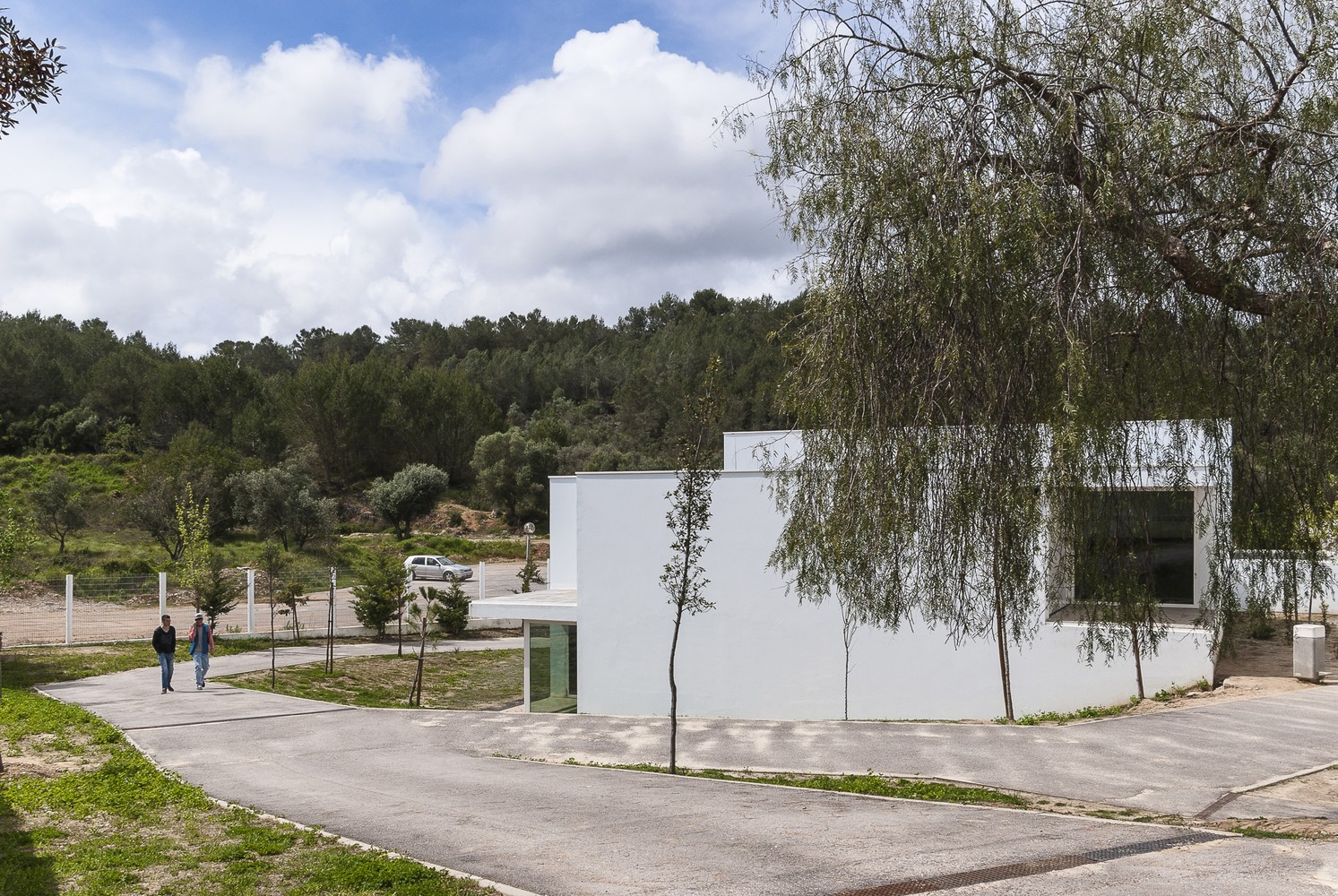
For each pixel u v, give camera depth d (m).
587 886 6.87
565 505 25.16
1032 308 7.80
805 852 7.84
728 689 19.78
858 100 8.76
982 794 10.66
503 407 113.88
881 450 8.76
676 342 113.94
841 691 19.23
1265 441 8.20
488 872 7.35
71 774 11.72
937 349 8.24
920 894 6.57
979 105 8.12
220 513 60.81
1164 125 7.46
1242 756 12.18
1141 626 8.55
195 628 20.92
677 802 10.23
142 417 86.50
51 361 87.69
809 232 8.92
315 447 85.12
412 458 90.19
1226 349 8.19
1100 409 7.56
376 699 22.78
